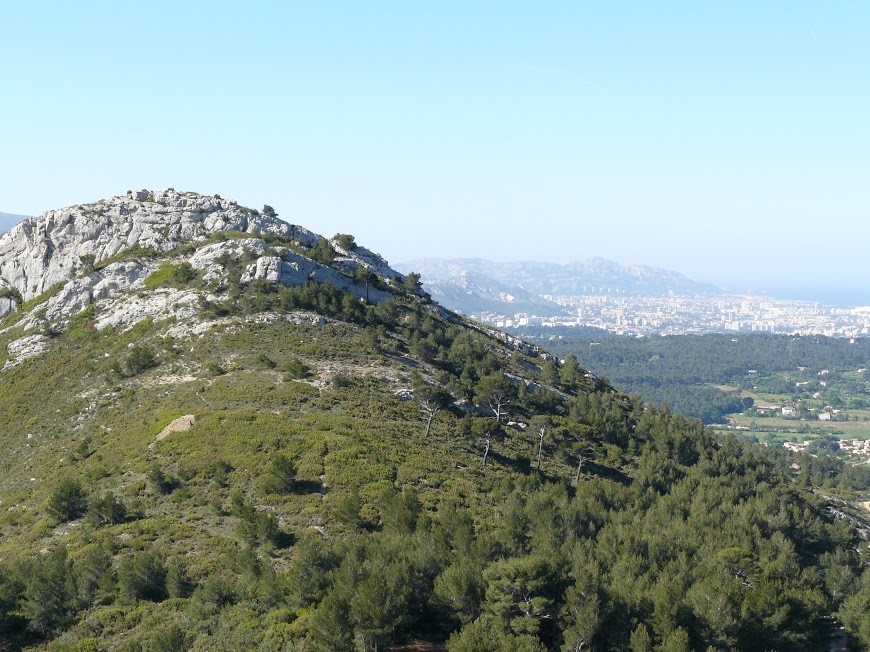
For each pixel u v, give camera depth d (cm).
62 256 14425
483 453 8162
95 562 4775
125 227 14562
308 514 5609
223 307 11206
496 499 6562
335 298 12150
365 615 3828
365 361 10069
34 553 5316
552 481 8006
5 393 10400
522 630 4041
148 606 4431
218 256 12725
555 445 9312
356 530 5397
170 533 5384
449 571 4300
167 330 10906
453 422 8800
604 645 4150
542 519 5625
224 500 5909
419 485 6512
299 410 7919
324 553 4506
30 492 6988
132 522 5678
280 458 6050
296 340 10294
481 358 12650
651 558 5144
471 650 3688
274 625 3984
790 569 5666
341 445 6931
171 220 14712
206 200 15488
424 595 4462
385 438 7494
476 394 9831
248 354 9700
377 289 14775
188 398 8388
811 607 4791
